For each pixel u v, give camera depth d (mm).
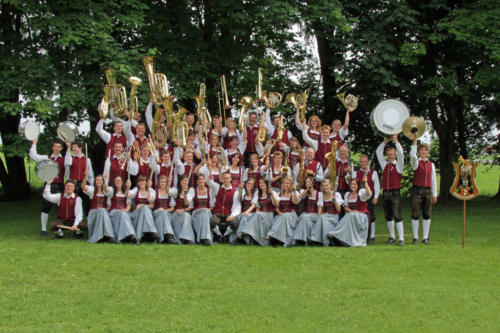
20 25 15172
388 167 10305
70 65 13172
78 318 5871
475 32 14758
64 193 10273
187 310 6109
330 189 9844
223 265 7965
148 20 15367
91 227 9805
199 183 9906
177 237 9773
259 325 5703
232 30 14992
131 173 10656
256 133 12141
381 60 14898
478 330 5602
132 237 9555
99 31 12797
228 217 9750
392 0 15344
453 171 18016
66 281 7148
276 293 6680
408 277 7477
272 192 9820
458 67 16297
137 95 13234
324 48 16562
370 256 8672
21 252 8648
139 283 7066
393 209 10070
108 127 15234
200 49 15242
